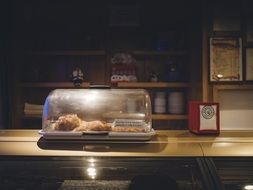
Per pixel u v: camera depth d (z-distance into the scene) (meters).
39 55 3.51
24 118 3.47
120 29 3.61
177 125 3.56
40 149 1.52
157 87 3.54
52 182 1.38
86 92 2.34
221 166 1.42
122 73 3.47
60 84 3.42
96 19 3.61
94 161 1.47
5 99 3.35
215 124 1.76
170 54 3.47
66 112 2.19
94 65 3.62
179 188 1.34
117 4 3.51
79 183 1.40
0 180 1.39
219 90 3.15
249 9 3.13
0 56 3.30
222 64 3.13
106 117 2.32
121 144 1.56
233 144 1.55
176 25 3.60
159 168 1.43
